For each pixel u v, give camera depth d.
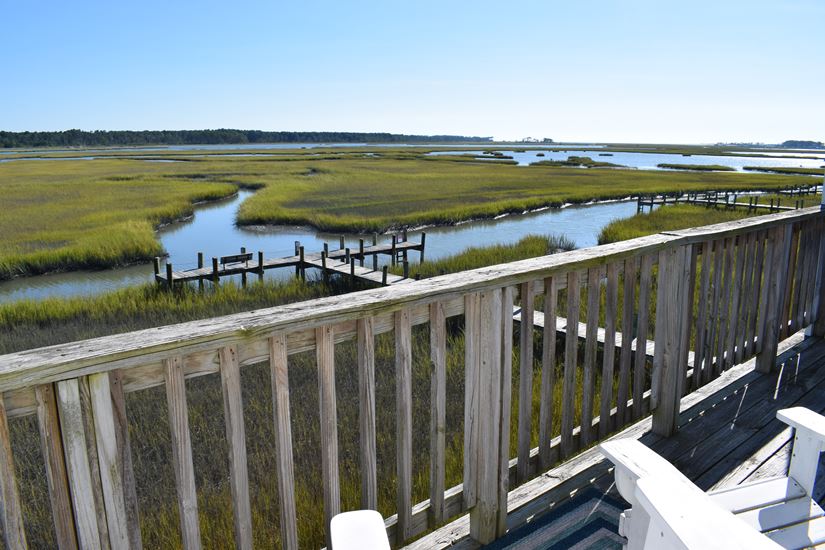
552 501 2.70
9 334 10.26
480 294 2.19
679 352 3.26
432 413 2.18
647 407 3.27
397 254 19.53
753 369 4.37
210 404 6.23
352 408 6.00
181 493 1.60
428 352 7.48
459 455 4.37
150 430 5.66
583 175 60.09
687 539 1.06
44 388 1.33
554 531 2.48
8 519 1.32
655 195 36.75
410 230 26.91
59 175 57.84
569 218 30.47
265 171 62.25
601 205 36.28
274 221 28.25
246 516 1.73
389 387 6.50
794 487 1.82
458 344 7.63
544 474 2.94
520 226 27.75
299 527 3.44
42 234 22.53
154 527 3.91
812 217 4.37
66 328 10.60
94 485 1.42
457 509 2.33
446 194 38.88
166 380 1.53
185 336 1.50
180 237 25.69
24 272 18.22
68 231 23.36
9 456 1.31
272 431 5.48
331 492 1.92
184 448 1.58
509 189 42.62
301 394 6.42
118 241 20.77
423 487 3.92
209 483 4.55
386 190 41.59
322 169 65.00
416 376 6.70
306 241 24.30
